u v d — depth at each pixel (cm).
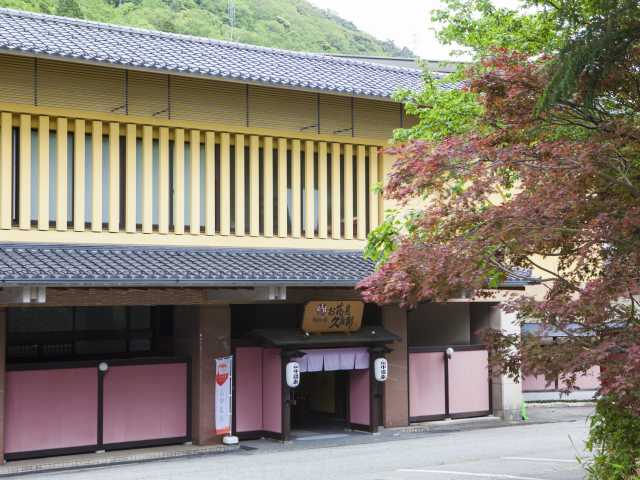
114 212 2019
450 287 1032
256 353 2264
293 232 2283
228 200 2177
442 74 2805
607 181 1006
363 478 1609
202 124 2145
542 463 1741
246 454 2031
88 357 2139
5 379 1889
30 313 2061
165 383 2116
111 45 2033
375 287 1112
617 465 1093
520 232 980
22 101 1930
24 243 1906
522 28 1541
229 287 2005
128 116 2045
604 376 920
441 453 1955
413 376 2525
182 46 2223
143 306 2238
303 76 2242
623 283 930
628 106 1070
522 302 1027
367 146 2419
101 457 1947
